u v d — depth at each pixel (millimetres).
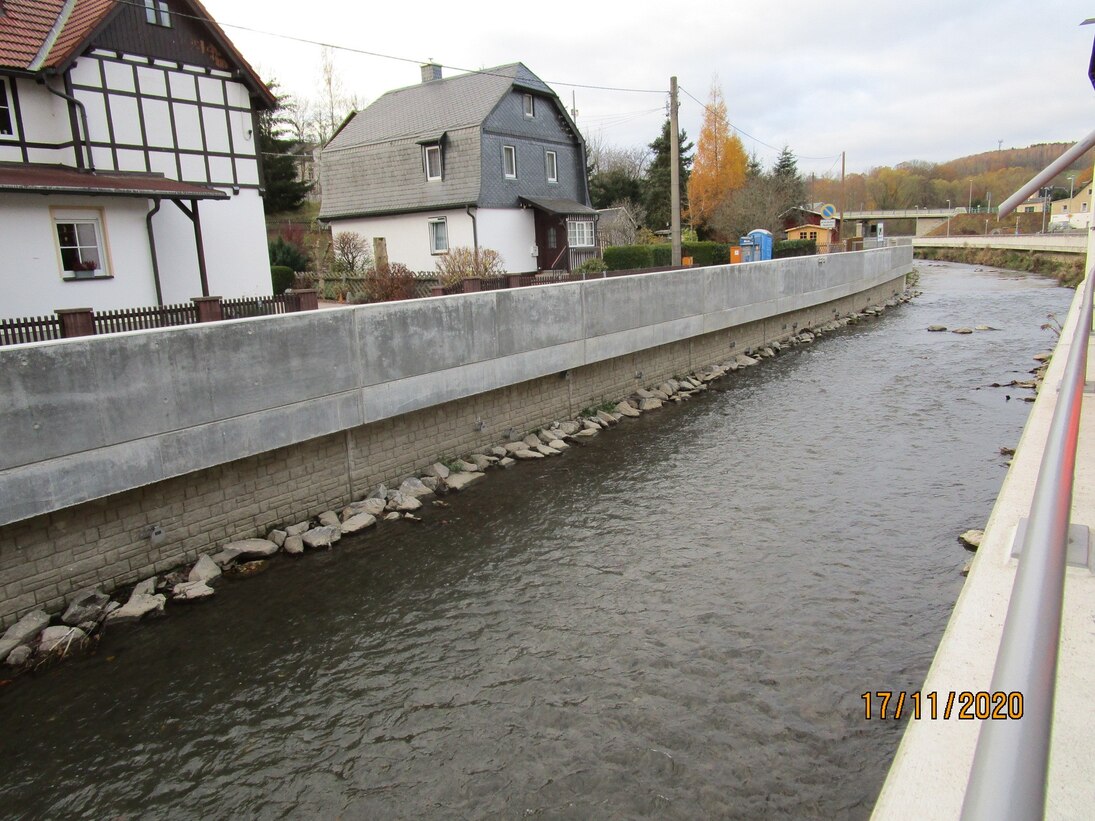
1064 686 2725
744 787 4949
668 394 15969
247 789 5203
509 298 11859
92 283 14516
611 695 5984
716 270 18031
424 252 28188
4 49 14047
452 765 5312
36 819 5020
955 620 3146
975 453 11500
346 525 9273
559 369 13109
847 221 81625
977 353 19656
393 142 28672
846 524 9055
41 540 6969
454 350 10914
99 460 7090
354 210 29734
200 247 15414
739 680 6086
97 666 6605
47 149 14508
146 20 15523
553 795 4973
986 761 1028
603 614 7242
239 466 8547
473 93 28219
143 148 15664
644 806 4832
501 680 6273
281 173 39938
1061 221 66500
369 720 5859
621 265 30141
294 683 6359
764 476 10922
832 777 5004
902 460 11336
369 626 7195
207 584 7945
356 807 4988
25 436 6559
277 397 8625
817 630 6750
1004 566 3557
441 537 9125
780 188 52250
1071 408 2285
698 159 52594
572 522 9508
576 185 31594
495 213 27266
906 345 21516
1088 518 3975
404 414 10406
